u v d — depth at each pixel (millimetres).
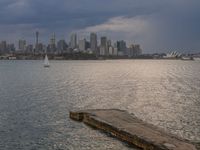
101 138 49125
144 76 196875
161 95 100438
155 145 40594
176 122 60438
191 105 80750
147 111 72000
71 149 44375
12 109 74125
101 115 59625
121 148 44344
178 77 187625
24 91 110812
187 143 41531
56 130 54250
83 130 54062
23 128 55500
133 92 108000
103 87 125062
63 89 117375
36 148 44594
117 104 82062
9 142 47188
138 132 46844
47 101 86750
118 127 50031
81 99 90562
